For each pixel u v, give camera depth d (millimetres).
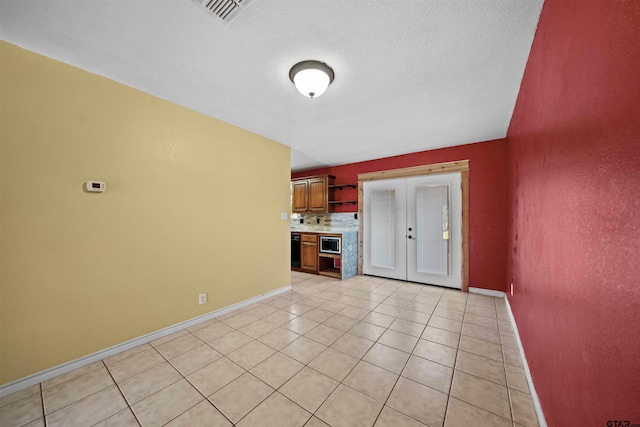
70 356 1769
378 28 1440
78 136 1810
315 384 1637
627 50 616
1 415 1380
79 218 1812
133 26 1422
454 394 1541
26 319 1603
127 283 2057
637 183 584
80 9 1296
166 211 2311
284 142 3584
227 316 2748
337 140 3504
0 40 1519
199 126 2576
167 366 1830
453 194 3793
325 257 4930
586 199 861
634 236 601
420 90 2139
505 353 1997
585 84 859
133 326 2090
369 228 4676
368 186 4688
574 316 950
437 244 3930
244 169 3053
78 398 1509
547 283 1296
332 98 2279
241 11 1314
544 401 1289
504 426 1311
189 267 2486
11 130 1552
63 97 1747
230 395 1539
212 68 1830
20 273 1581
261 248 3271
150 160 2203
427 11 1320
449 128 3035
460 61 1744
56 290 1716
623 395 640
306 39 1532
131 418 1366
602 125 749
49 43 1561
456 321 2605
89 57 1699
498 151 3426
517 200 2363
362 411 1412
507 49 1619
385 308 2980
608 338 716
